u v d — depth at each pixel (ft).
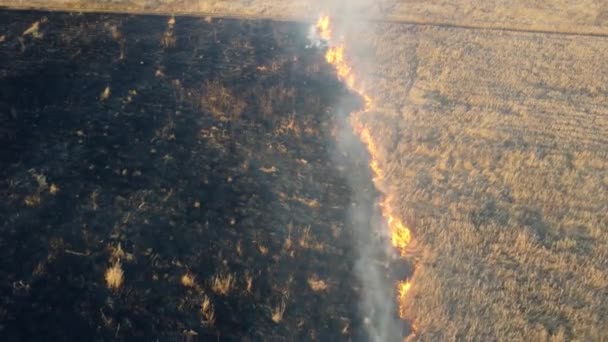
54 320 34.78
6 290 36.17
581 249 46.60
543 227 49.06
